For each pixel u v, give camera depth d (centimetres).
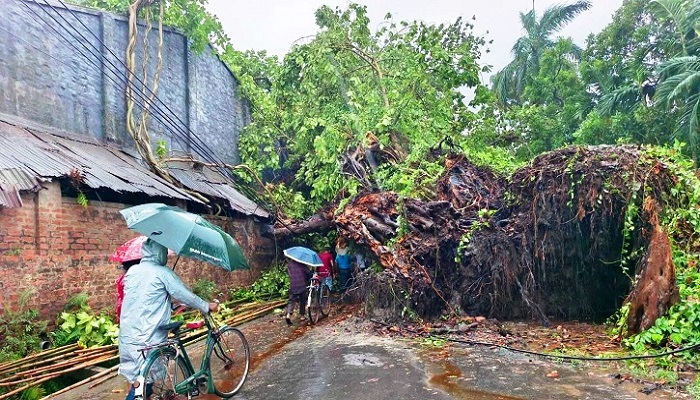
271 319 1015
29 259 682
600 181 806
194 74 1412
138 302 448
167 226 464
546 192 861
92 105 1078
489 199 952
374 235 988
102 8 1262
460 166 1022
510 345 713
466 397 499
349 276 1154
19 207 643
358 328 862
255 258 1332
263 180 1698
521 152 2019
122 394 562
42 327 676
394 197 1010
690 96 1719
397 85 1323
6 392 552
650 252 676
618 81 2266
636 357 578
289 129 1645
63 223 742
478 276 882
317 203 1373
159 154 1177
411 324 858
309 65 1445
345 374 598
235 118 1648
